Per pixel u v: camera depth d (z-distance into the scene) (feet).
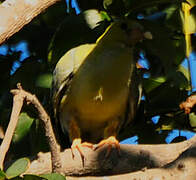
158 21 35.37
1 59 36.11
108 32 34.86
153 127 34.65
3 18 26.91
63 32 32.42
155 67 34.68
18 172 22.20
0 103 34.60
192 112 33.71
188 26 34.06
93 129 36.68
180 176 24.25
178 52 33.96
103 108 34.86
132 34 34.32
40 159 28.76
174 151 28.81
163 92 33.99
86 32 32.55
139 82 34.94
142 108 35.09
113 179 25.43
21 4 27.27
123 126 36.45
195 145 24.82
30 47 35.58
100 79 34.27
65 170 28.53
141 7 33.88
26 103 24.44
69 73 34.58
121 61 34.50
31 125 33.40
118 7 33.81
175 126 34.22
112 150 28.81
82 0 34.78
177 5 34.60
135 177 25.03
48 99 35.58
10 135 22.68
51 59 32.89
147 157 28.71
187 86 33.32
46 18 35.29
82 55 34.88
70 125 35.78
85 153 28.81
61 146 38.14
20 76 33.50
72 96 34.94
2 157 22.21
